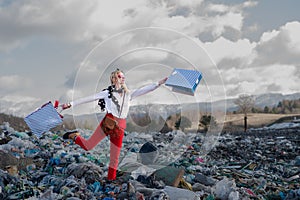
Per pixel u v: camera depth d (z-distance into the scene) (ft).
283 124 74.49
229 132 60.75
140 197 16.99
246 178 24.94
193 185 20.58
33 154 26.48
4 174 19.60
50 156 25.63
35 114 14.48
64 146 29.89
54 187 19.20
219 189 18.86
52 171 22.27
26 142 29.40
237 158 33.14
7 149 26.50
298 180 25.93
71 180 19.17
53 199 17.01
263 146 40.86
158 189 18.21
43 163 24.23
